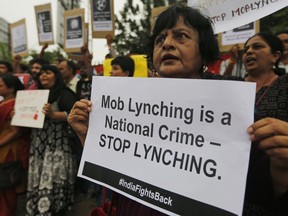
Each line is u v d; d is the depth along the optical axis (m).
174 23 1.14
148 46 1.36
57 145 3.00
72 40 4.54
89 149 1.27
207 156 0.94
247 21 2.03
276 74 2.23
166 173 1.02
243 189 0.85
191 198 0.94
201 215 0.91
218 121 0.93
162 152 1.04
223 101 0.92
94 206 3.83
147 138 1.10
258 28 3.04
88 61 4.43
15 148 3.25
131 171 1.11
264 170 0.91
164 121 1.06
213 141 0.93
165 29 1.17
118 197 1.29
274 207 0.92
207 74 1.48
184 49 1.12
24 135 3.33
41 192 2.92
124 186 1.11
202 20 1.16
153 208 1.01
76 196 4.18
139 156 1.10
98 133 1.26
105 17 4.16
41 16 5.15
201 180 0.93
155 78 1.10
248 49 2.12
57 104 3.02
